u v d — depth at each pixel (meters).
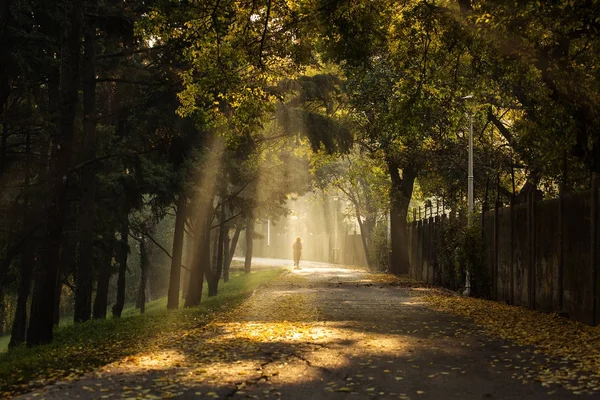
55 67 22.23
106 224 27.98
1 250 28.97
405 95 19.33
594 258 16.03
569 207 17.78
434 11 17.28
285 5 17.23
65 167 15.89
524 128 19.34
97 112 26.77
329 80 24.67
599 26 15.80
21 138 27.27
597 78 16.16
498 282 24.30
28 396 8.05
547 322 16.39
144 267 41.97
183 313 20.89
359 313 18.88
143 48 22.52
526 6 14.40
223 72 17.59
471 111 25.11
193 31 17.33
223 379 8.98
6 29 20.19
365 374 9.36
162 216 29.09
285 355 11.02
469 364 10.18
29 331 16.06
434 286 32.69
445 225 30.67
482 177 34.25
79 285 22.53
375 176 46.44
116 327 18.34
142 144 24.19
